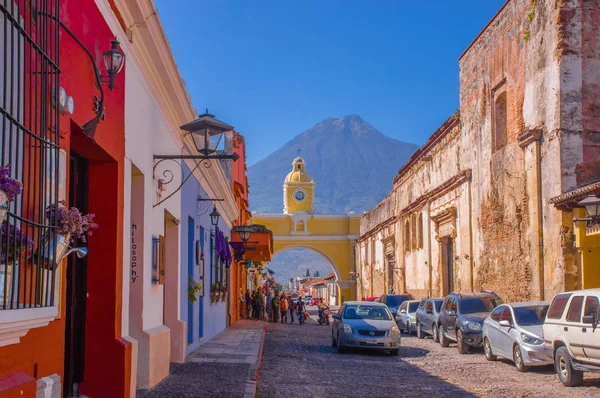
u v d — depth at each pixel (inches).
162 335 429.4
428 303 967.6
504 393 442.6
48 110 208.2
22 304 183.2
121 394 316.5
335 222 2679.6
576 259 730.8
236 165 1350.9
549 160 770.2
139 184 397.1
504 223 914.7
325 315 1530.5
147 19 361.7
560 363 477.1
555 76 756.0
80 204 317.4
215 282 869.2
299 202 3048.7
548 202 752.3
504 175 914.7
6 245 164.6
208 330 796.0
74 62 249.3
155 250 433.4
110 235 323.6
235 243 1088.2
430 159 1357.0
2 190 158.4
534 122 816.3
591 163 737.6
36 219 195.8
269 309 1619.1
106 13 303.3
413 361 669.3
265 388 453.7
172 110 504.1
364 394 440.8
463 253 1093.1
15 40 184.5
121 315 332.5
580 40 746.8
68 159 235.0
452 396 433.7
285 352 740.7
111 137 311.9
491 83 970.7
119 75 328.5
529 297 823.1
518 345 564.1
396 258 1678.2
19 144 186.4
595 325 425.1
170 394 373.4
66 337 299.6
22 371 190.7
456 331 764.0
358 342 724.7
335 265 2667.3
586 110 742.5
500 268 928.3
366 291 2262.6
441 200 1240.8
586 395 423.5
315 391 449.4
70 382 300.7
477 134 1033.5
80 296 318.0
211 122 424.8
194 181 657.6
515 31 880.3
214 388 402.0
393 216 1710.1
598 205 637.9
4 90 167.8
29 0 189.6
